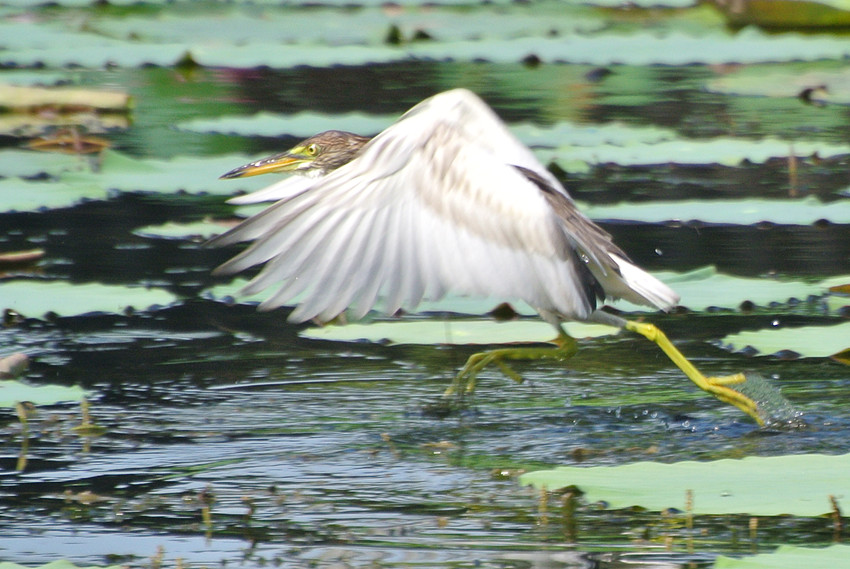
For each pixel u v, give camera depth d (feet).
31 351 31.42
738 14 83.66
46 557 20.22
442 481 23.68
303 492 23.09
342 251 20.01
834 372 30.32
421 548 20.56
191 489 23.24
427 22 87.45
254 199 26.07
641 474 21.71
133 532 21.27
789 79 65.57
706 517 22.02
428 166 20.68
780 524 21.66
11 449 25.20
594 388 29.45
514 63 74.23
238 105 61.46
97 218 43.70
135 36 80.07
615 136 53.06
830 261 39.09
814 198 43.14
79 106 57.93
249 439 25.90
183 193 47.32
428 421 27.12
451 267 20.38
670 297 24.61
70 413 27.40
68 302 32.60
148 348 31.94
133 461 24.62
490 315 33.78
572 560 20.08
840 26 82.02
